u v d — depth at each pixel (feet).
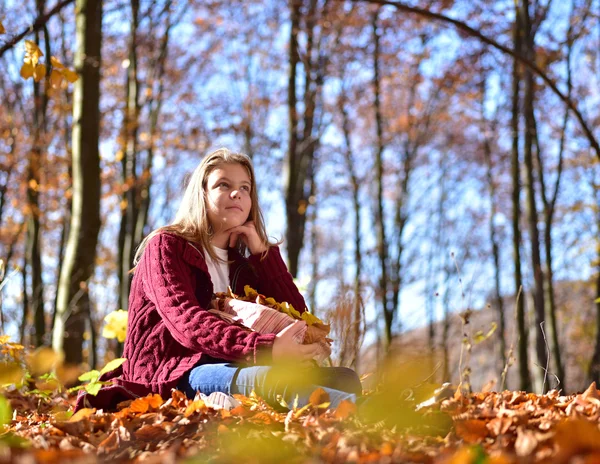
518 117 57.41
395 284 72.33
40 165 52.26
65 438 7.94
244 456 6.52
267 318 10.21
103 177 52.70
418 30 67.72
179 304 10.43
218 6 68.08
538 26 51.60
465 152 95.86
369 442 7.01
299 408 8.87
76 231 26.53
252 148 73.05
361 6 59.36
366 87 73.41
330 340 10.49
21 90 58.95
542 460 5.46
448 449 6.70
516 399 10.51
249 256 12.40
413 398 8.25
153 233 11.46
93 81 27.43
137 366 10.87
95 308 64.23
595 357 60.13
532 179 46.32
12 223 68.59
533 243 45.29
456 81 68.33
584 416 7.88
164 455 6.62
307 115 55.62
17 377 9.47
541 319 43.68
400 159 86.53
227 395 9.50
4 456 6.25
